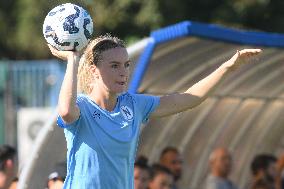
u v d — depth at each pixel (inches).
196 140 1170.0
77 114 530.0
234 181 1246.9
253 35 941.2
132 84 909.2
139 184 900.0
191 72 1020.5
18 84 1617.9
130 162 547.5
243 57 576.7
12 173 854.5
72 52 558.3
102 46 544.1
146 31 1867.6
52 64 1614.2
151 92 1039.6
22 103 1615.4
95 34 1863.9
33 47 2084.2
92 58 546.0
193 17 1847.9
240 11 1827.0
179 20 1836.9
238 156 1241.4
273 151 1275.8
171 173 928.9
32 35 2071.9
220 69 582.2
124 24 1873.8
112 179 535.8
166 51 935.0
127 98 561.0
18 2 2106.3
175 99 579.2
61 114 525.7
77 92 539.8
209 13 1851.6
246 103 1181.1
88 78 552.1
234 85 1112.2
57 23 566.9
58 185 818.2
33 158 979.3
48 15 574.6
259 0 1827.0
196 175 1189.1
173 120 1112.2
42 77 1614.2
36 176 992.9
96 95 546.6
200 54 970.7
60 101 526.0
